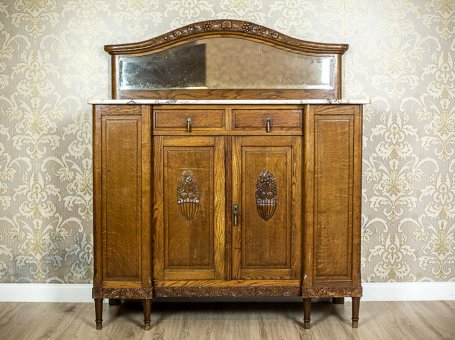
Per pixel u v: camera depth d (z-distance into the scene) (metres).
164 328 2.99
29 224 3.42
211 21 3.31
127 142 2.92
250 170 2.96
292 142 2.96
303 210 2.96
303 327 3.00
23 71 3.38
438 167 3.43
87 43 3.38
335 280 2.97
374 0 3.39
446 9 3.40
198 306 3.35
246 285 2.99
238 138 2.95
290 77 3.36
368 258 3.45
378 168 3.43
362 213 3.44
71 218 3.43
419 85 3.41
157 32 3.38
